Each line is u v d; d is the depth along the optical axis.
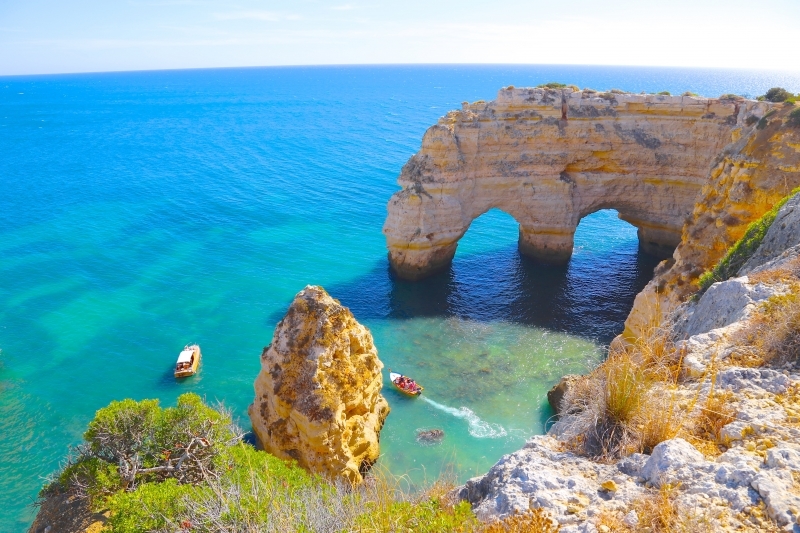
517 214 62.38
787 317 11.56
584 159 59.78
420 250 57.88
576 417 10.73
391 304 53.28
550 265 63.22
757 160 35.16
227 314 50.34
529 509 8.09
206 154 129.12
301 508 11.43
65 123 196.12
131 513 15.56
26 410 36.62
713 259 35.38
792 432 8.72
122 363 42.19
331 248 68.12
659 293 35.62
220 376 40.50
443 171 56.81
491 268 62.66
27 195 90.81
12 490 29.84
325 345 28.14
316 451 27.08
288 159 121.06
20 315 49.62
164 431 21.92
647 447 9.30
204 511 13.34
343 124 181.50
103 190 94.44
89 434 21.56
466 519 8.34
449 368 41.38
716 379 10.80
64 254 64.50
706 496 7.58
